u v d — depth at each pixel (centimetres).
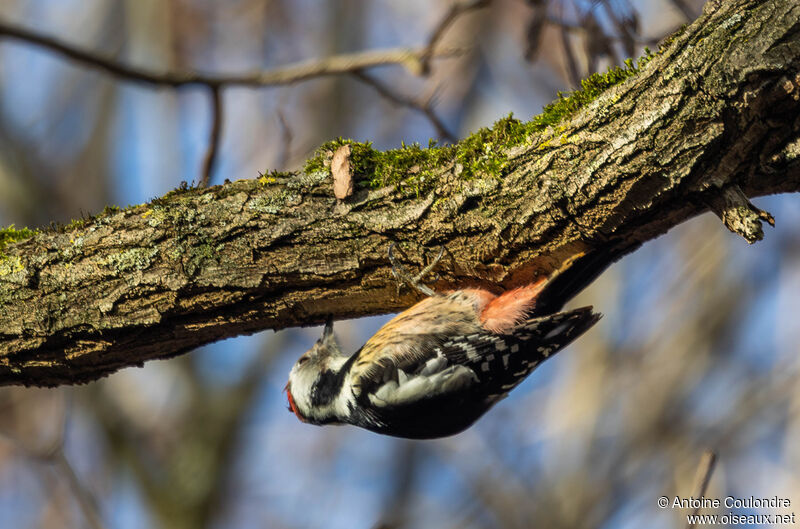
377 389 1032
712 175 748
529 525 1716
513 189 809
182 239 872
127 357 927
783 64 702
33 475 1872
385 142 2048
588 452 1736
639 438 1733
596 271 882
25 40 1102
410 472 1936
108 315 880
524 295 926
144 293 875
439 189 835
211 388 2055
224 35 2127
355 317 966
